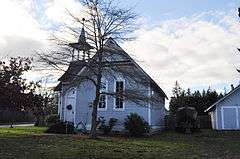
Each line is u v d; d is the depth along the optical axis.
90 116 28.72
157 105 28.38
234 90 34.91
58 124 27.09
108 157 14.13
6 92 15.12
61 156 13.70
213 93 46.47
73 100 30.20
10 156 13.01
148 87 25.38
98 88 22.92
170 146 19.48
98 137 22.89
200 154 16.14
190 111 32.81
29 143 17.44
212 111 39.00
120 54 23.30
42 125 38.41
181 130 32.16
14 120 46.06
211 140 24.55
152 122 28.89
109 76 26.19
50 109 42.97
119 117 28.31
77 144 18.12
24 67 17.22
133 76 23.53
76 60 22.19
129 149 17.14
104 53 22.81
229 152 17.17
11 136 21.06
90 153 15.00
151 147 18.52
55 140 19.53
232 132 31.78
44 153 14.24
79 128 28.42
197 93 49.19
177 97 48.97
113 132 27.81
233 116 34.94
